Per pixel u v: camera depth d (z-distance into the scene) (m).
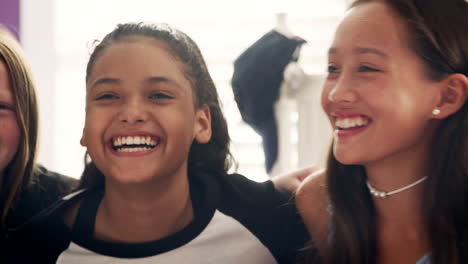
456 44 0.92
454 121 0.95
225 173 1.20
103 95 0.98
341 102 0.93
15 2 2.65
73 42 2.86
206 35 2.78
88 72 1.03
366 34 0.91
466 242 0.93
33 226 1.06
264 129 1.90
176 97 1.00
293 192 1.21
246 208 1.11
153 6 2.80
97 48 1.03
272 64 1.84
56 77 2.88
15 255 1.05
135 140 0.97
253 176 2.61
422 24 0.91
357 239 1.04
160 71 0.98
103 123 0.97
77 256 1.02
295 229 1.12
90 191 1.11
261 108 1.86
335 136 0.97
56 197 1.27
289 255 1.08
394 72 0.90
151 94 0.98
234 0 2.76
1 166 1.17
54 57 2.82
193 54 1.09
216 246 1.05
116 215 1.03
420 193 0.98
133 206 1.01
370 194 1.05
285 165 2.12
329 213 1.09
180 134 1.00
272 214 1.12
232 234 1.06
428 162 0.97
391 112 0.90
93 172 1.13
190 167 1.19
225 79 2.76
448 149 0.95
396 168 0.97
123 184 0.98
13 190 1.20
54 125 2.84
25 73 1.21
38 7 2.76
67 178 1.33
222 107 1.24
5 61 1.17
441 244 0.94
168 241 1.02
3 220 1.18
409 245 1.01
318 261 1.06
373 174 0.99
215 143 1.21
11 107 1.17
